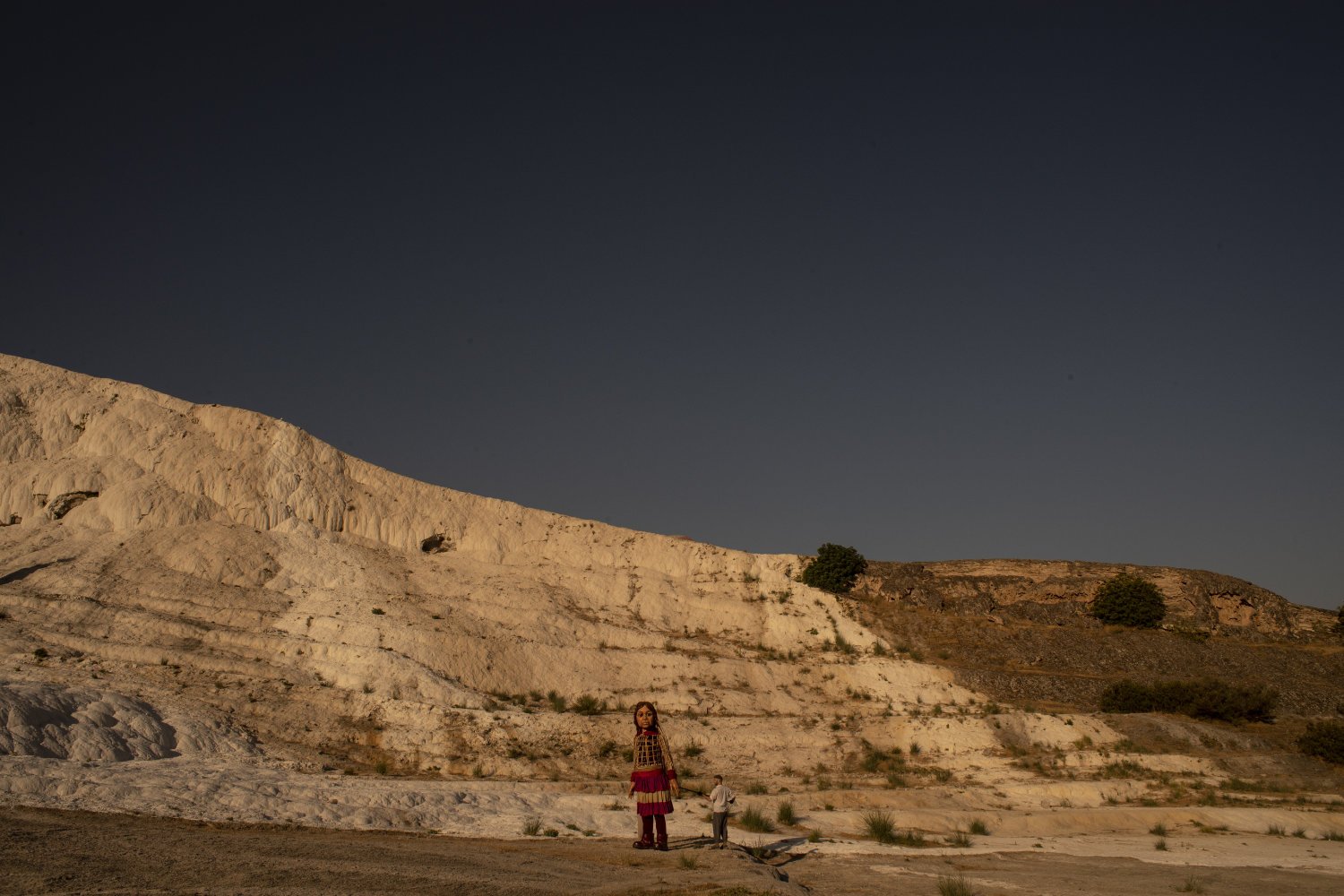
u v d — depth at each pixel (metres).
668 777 19.94
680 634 57.38
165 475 55.09
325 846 17.56
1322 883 26.50
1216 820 36.56
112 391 59.47
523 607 53.88
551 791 33.31
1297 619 72.44
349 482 60.25
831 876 21.84
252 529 54.41
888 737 46.91
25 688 30.08
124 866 13.27
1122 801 39.44
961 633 61.41
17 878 11.83
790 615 60.69
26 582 45.28
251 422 60.03
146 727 31.80
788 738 45.53
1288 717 53.44
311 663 44.16
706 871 17.47
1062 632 62.81
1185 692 52.06
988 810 35.84
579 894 14.30
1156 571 71.12
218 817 21.14
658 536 65.88
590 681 49.25
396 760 37.94
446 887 14.13
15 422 55.72
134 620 43.81
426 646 46.62
